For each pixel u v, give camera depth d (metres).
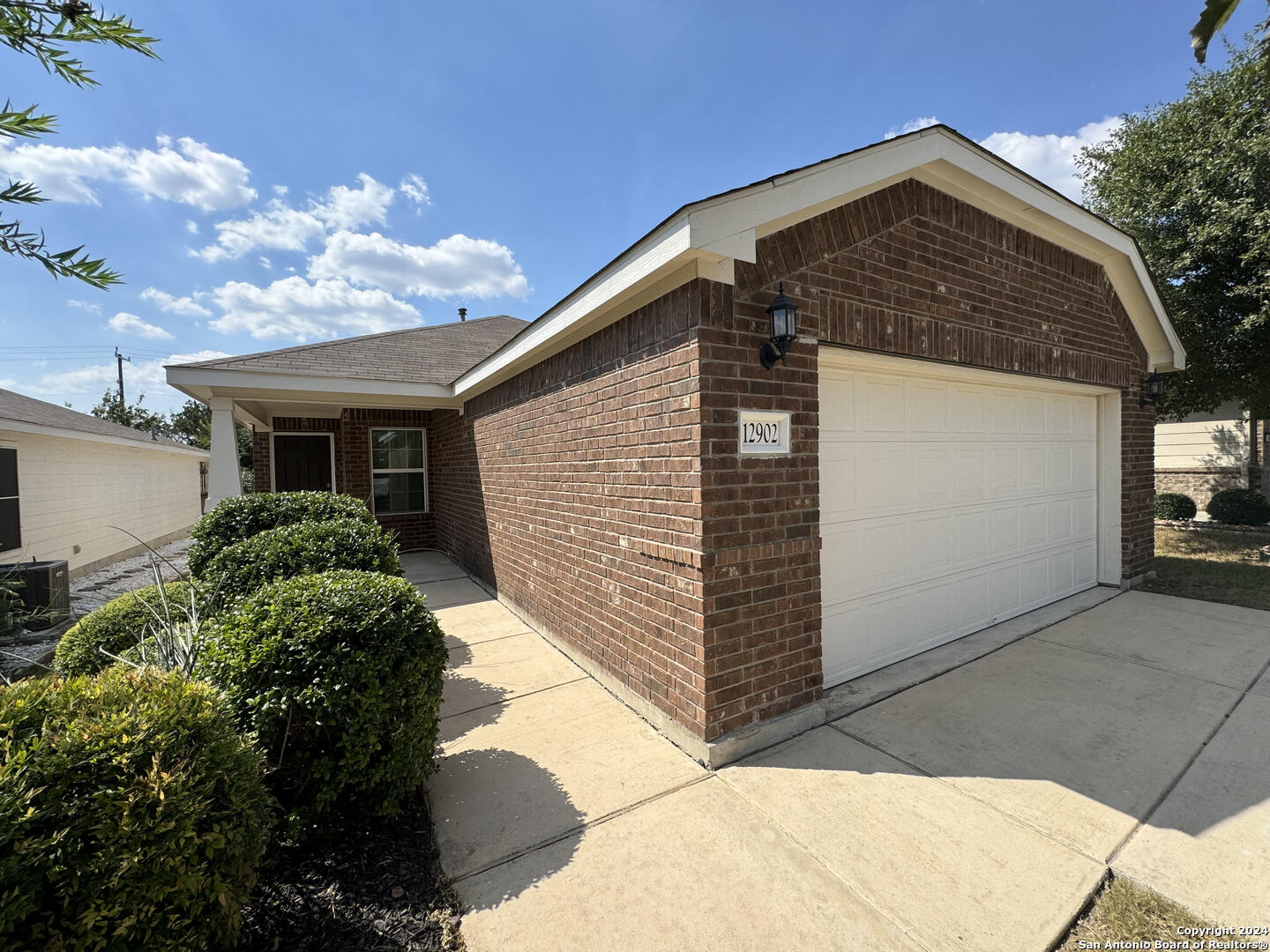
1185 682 4.10
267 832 2.08
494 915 2.14
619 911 2.16
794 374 3.48
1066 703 3.82
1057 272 5.44
